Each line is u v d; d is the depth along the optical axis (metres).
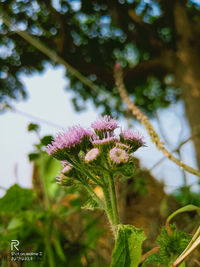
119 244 0.12
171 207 0.23
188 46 0.81
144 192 0.26
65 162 0.15
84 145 0.15
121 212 0.23
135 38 0.87
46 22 0.82
